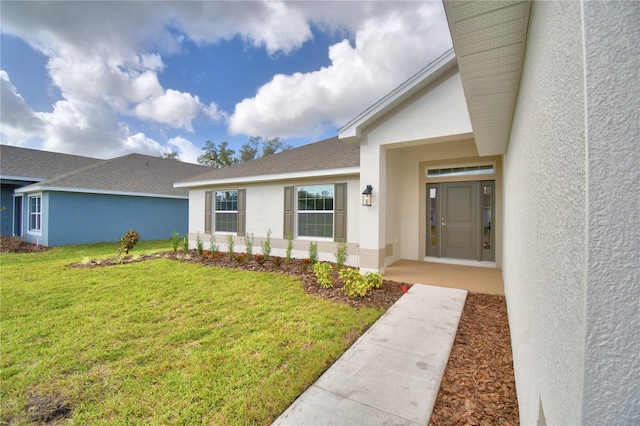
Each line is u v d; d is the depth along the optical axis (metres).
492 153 4.82
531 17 1.49
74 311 4.31
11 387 2.51
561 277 0.85
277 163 10.16
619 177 0.60
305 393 2.35
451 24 1.69
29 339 3.41
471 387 2.41
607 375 0.60
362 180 6.48
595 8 0.64
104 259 8.66
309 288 5.51
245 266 7.68
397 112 6.02
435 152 7.87
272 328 3.64
